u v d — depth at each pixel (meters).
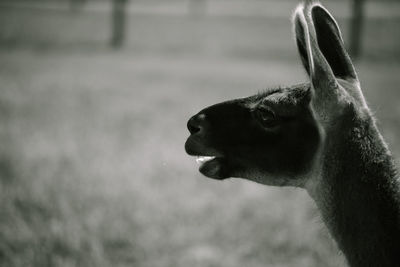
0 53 54.91
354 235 7.01
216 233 15.12
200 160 8.38
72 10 80.31
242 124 7.72
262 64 53.38
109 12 79.00
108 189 17.48
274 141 7.51
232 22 75.94
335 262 13.46
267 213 16.16
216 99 33.28
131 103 31.70
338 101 6.91
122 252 14.20
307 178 7.46
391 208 6.93
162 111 29.55
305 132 7.34
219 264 13.79
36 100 31.56
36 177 18.25
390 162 7.15
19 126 24.84
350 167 7.03
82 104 31.05
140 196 17.06
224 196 17.45
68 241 14.27
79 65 48.62
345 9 87.69
